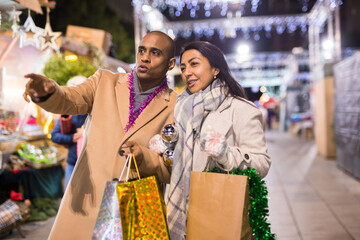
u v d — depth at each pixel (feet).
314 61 56.13
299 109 98.02
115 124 7.83
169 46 8.11
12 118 15.83
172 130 7.50
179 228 7.27
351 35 79.61
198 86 7.88
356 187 25.91
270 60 101.14
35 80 6.47
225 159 6.85
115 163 7.60
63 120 13.70
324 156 42.09
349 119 30.32
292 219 18.48
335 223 17.71
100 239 6.62
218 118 7.50
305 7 54.70
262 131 7.55
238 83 8.10
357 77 27.40
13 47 16.60
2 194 15.35
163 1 45.01
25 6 12.77
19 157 17.28
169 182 7.97
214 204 6.66
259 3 57.21
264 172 7.30
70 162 14.06
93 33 24.56
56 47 13.96
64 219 7.44
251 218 6.97
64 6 38.32
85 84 7.96
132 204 6.77
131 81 8.16
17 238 14.82
